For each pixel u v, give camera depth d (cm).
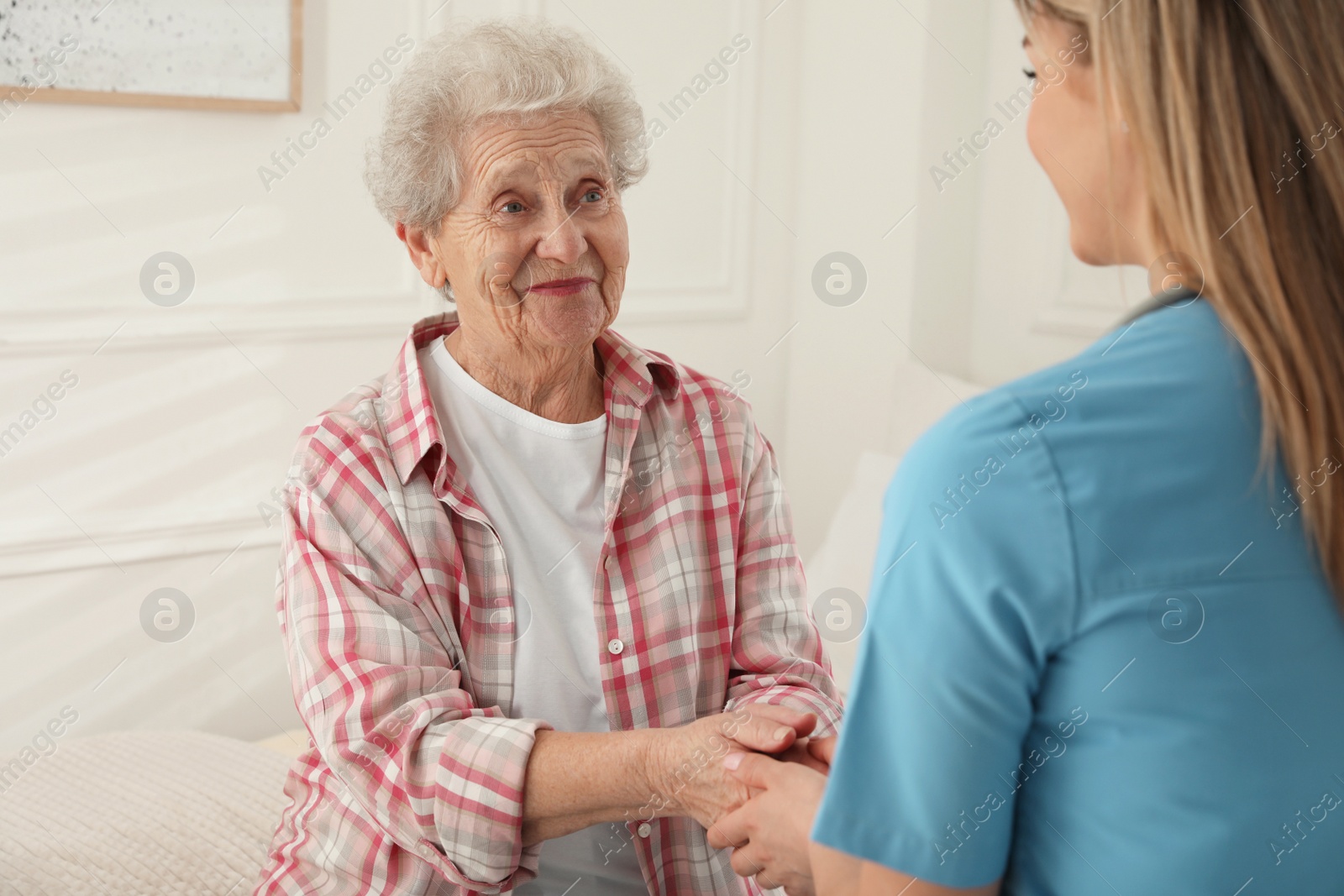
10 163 206
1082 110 70
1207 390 64
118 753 184
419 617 116
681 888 126
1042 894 67
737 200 294
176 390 227
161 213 221
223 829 162
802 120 299
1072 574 61
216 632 237
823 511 305
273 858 121
